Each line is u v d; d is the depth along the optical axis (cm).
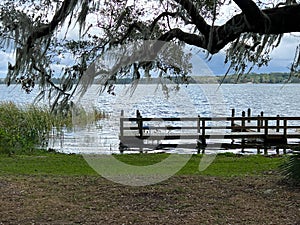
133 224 469
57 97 493
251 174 728
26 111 1229
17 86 507
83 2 431
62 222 475
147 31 466
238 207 529
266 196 574
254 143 1342
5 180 677
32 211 514
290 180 641
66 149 1063
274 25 368
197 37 426
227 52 474
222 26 391
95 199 571
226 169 788
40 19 456
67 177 709
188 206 536
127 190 614
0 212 507
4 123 1180
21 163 852
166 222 475
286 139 1370
